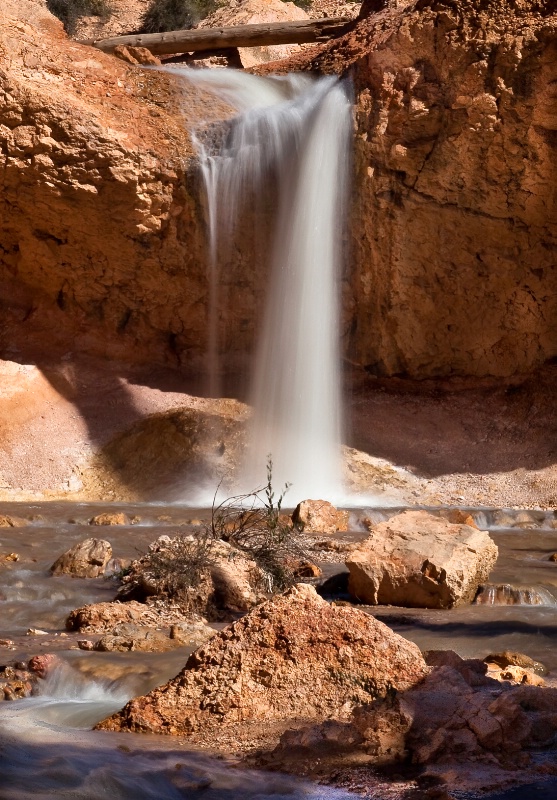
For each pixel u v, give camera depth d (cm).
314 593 579
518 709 506
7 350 2203
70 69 2103
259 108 2148
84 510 1591
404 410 2112
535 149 1877
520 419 2031
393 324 2122
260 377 2162
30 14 2205
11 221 2134
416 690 539
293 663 555
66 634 788
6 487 1914
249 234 2150
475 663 614
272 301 2148
